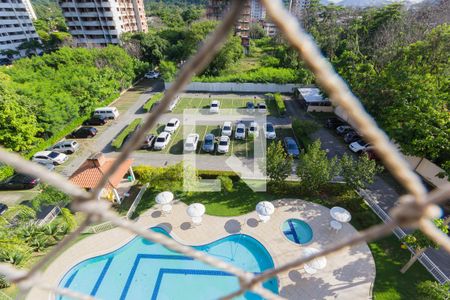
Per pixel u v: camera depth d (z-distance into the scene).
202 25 45.97
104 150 24.97
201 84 39.81
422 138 17.12
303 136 25.12
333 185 18.42
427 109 17.25
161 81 46.88
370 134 0.93
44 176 1.35
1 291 12.52
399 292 12.48
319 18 70.69
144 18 77.06
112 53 40.56
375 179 19.92
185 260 14.71
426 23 32.41
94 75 32.34
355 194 18.05
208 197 18.28
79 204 1.43
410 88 18.72
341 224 15.42
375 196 18.23
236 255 14.77
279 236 15.43
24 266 13.67
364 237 1.36
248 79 39.12
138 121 29.42
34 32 76.81
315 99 31.91
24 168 1.30
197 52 0.89
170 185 17.14
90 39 64.12
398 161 0.97
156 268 14.28
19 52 66.69
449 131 15.97
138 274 13.99
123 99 37.84
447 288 10.34
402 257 14.08
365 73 23.17
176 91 1.04
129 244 15.48
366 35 40.75
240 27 69.94
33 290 12.84
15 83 23.91
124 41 53.31
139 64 46.31
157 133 27.52
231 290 13.30
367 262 13.88
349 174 16.88
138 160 22.84
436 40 19.16
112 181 17.09
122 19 65.44
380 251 14.42
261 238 15.31
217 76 43.78
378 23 39.56
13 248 12.82
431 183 19.36
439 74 19.33
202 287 13.42
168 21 92.06
